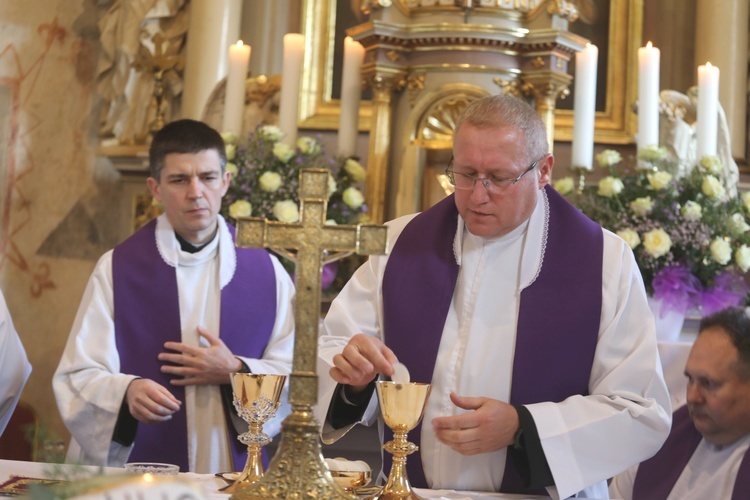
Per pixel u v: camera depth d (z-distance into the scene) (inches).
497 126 115.5
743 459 129.1
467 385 120.3
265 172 203.8
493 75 222.5
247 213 197.0
